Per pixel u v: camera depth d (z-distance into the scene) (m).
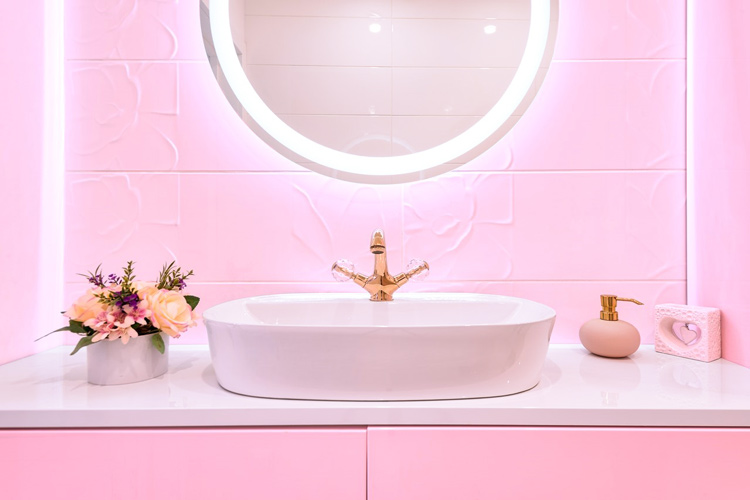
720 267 0.84
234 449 0.59
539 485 0.59
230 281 0.96
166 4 0.96
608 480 0.58
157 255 0.95
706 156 0.87
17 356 0.84
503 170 0.96
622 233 0.96
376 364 0.59
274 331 0.60
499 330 0.60
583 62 0.95
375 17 0.98
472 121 0.98
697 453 0.58
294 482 0.59
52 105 0.92
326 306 0.88
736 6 0.78
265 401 0.62
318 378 0.60
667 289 0.95
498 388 0.62
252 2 0.97
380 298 0.89
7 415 0.59
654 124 0.95
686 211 0.95
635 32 0.95
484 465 0.59
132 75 0.95
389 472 0.59
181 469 0.58
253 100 0.97
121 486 0.58
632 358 0.85
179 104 0.95
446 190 0.96
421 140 0.98
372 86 0.98
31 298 0.87
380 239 0.87
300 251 0.96
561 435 0.58
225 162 0.96
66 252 0.95
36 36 0.88
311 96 0.98
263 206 0.96
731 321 0.82
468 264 0.96
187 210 0.95
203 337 0.96
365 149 0.98
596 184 0.96
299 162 0.96
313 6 0.97
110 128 0.95
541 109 0.96
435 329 0.59
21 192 0.84
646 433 0.58
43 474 0.58
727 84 0.81
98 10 0.95
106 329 0.67
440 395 0.61
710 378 0.72
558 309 0.96
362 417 0.59
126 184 0.95
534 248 0.96
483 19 0.98
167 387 0.68
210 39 0.96
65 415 0.59
